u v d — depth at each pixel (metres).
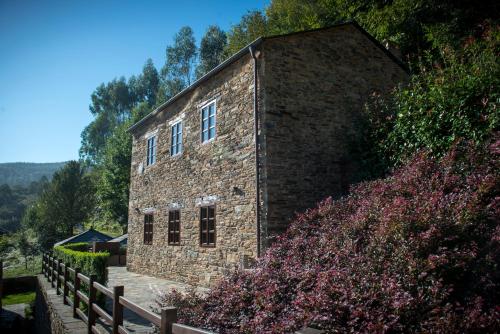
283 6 21.50
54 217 33.28
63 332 5.97
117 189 26.98
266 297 4.64
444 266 4.02
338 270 4.39
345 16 16.97
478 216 4.71
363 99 10.62
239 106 9.73
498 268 4.07
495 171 5.64
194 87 11.78
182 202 11.95
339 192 9.64
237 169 9.55
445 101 7.32
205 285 10.30
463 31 12.57
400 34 14.51
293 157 9.09
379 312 3.44
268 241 8.33
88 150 55.06
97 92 56.12
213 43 40.97
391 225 4.75
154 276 13.20
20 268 24.34
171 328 2.93
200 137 11.27
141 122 15.34
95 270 7.36
